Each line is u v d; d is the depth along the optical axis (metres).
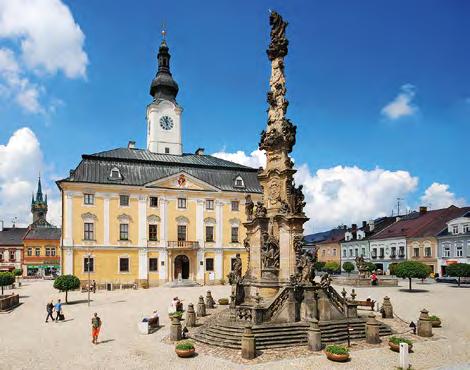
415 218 81.88
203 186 60.50
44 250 94.56
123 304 38.59
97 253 55.06
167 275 57.69
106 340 24.12
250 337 19.83
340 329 23.27
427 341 23.11
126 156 61.16
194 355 20.39
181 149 68.94
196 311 32.72
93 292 48.91
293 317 23.30
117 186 56.44
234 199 61.91
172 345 22.52
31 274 93.19
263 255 26.88
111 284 52.69
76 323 29.64
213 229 60.62
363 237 89.38
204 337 22.94
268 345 21.27
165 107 68.44
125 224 56.66
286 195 27.58
